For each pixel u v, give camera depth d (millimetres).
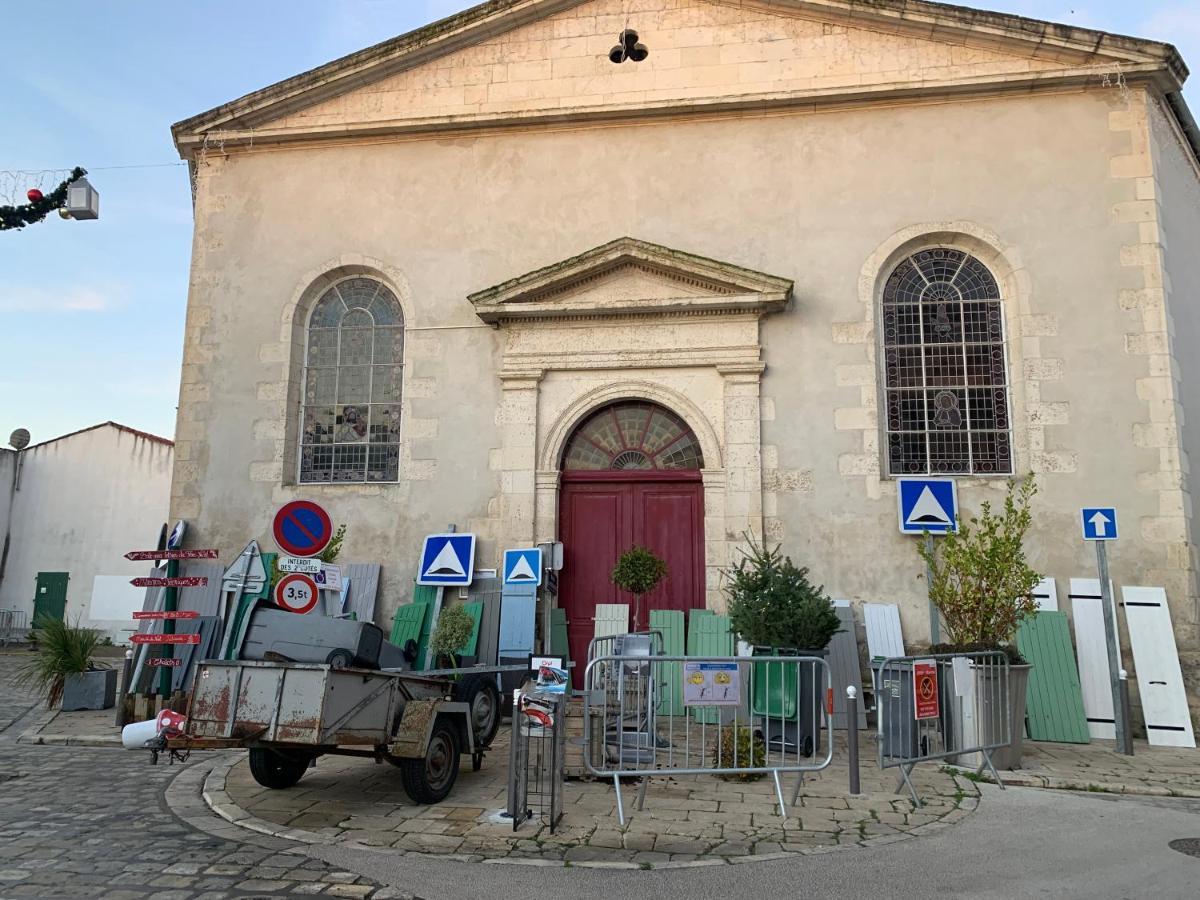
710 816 5641
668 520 9930
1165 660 8523
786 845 5027
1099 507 8922
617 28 10766
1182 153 10961
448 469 10156
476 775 6852
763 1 10453
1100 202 9625
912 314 9969
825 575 9328
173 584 8172
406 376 10461
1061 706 8469
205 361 10766
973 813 5770
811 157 10211
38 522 21094
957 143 9992
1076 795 6320
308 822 5488
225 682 5516
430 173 10883
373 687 5781
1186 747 8148
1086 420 9250
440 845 5027
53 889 4234
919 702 6441
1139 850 4969
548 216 10562
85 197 8930
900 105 10148
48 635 9953
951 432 9672
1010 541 7926
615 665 7055
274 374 10625
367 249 10805
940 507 9172
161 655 9273
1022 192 9781
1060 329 9453
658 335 10008
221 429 10570
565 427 10062
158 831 5297
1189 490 9148
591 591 9898
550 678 5613
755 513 9492
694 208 10305
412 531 10086
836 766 7090
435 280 10609
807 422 9656
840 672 8914
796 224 10086
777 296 9562
